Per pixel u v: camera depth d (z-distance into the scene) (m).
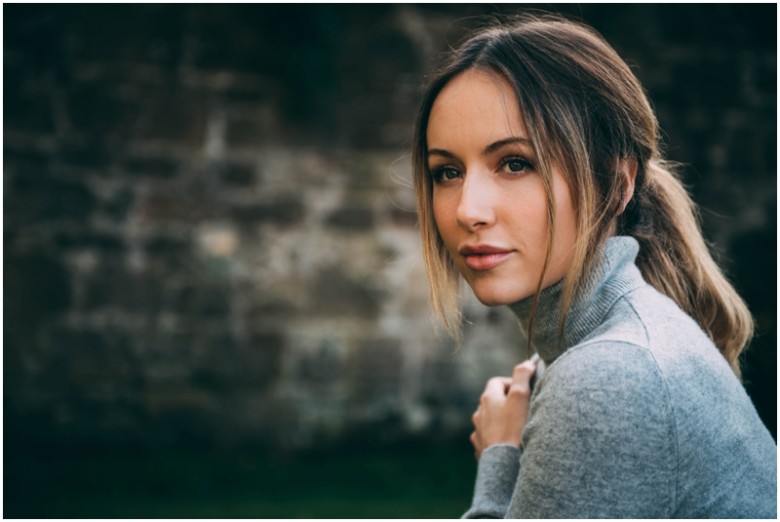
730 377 1.03
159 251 5.77
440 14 5.98
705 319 1.34
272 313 5.82
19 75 5.64
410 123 5.99
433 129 1.13
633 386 0.93
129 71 5.78
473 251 1.10
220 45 5.88
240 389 5.76
